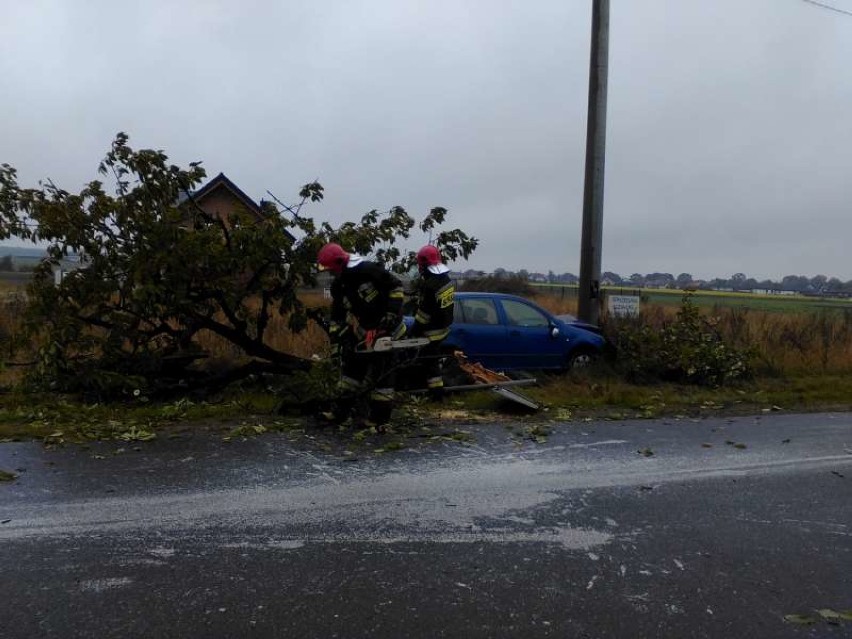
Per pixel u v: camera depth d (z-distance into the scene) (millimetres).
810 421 8047
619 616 3342
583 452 6332
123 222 7543
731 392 9742
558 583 3672
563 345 10312
